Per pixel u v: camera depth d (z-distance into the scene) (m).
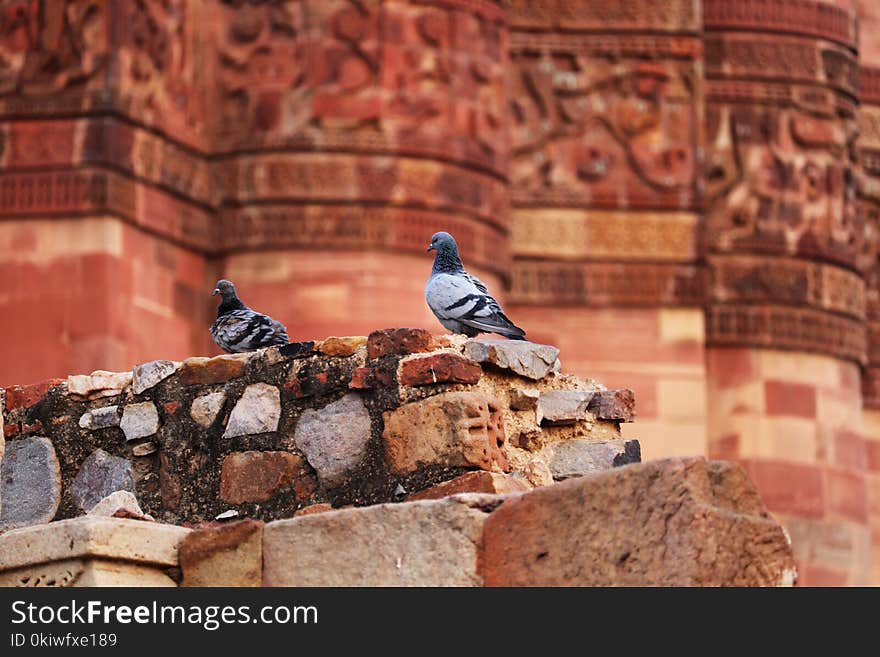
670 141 22.77
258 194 19.50
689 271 22.50
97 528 8.12
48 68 18.66
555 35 22.80
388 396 8.98
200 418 9.53
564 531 7.56
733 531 7.26
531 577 7.60
